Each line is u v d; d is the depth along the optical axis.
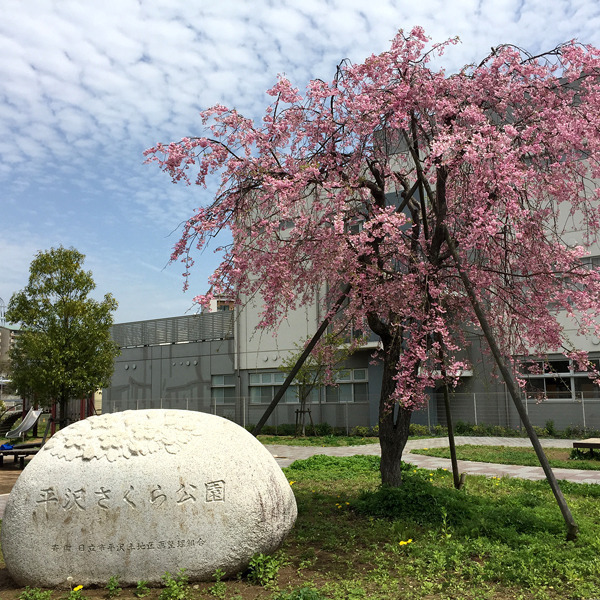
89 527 4.34
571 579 4.43
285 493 4.88
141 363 30.66
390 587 4.38
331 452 16.89
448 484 9.40
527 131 6.51
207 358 28.19
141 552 4.32
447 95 7.17
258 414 26.25
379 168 8.05
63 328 18.02
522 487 9.08
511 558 4.84
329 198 7.21
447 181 7.41
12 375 21.45
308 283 8.09
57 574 4.32
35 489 4.45
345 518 6.77
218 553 4.39
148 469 4.45
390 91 6.80
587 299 6.98
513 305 7.72
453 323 8.37
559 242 7.64
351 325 8.32
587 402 19.53
